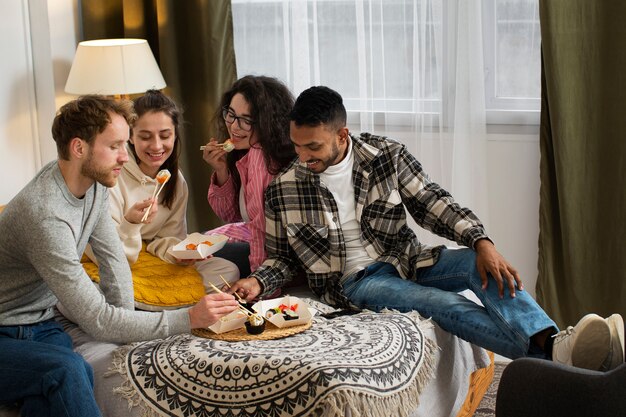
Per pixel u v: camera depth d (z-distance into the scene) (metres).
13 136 3.70
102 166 2.19
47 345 2.13
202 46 3.81
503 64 3.59
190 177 3.95
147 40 3.94
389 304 2.65
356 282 2.77
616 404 1.86
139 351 2.29
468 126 3.58
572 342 2.23
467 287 2.64
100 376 2.27
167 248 2.83
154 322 2.31
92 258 2.65
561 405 1.93
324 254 2.79
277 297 2.83
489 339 2.47
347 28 3.73
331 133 2.64
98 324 2.24
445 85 3.61
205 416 2.16
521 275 3.73
